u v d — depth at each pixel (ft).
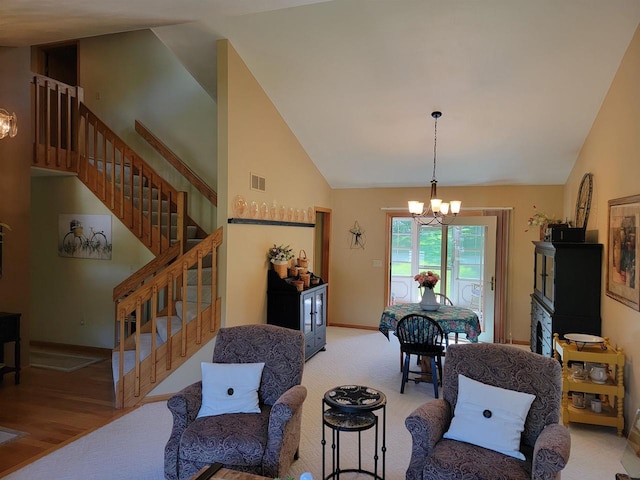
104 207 17.69
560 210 20.61
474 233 21.80
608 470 9.79
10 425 11.50
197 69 16.14
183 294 13.41
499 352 8.80
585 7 11.20
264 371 9.73
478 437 7.84
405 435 11.30
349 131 18.35
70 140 17.71
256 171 15.79
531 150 18.04
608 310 13.00
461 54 13.29
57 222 18.45
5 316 14.15
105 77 21.84
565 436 7.25
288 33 13.42
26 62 15.94
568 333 13.85
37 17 10.68
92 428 11.35
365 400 8.43
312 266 21.61
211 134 20.45
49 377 15.21
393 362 17.74
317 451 10.34
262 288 16.49
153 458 9.89
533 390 8.20
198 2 9.68
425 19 12.21
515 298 21.09
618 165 12.39
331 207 24.13
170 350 13.25
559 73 13.52
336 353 19.03
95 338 18.20
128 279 15.93
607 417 11.63
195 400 8.97
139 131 20.88
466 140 17.87
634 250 10.85
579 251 13.84
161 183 16.28
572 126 15.97
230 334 10.22
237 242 14.66
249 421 8.65
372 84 15.21
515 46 12.72
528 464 7.34
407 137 18.22
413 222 23.09
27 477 9.09
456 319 15.06
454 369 8.93
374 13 12.24
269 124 16.70
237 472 6.79
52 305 18.80
